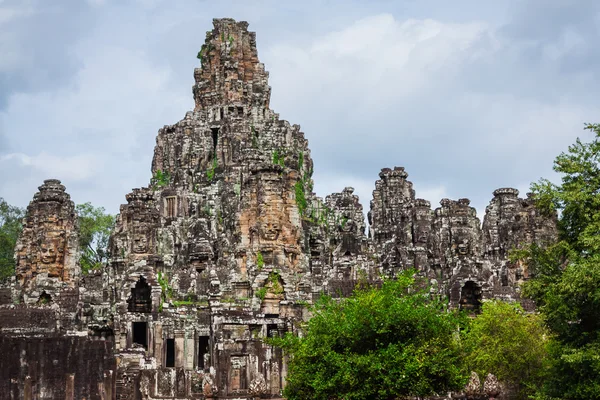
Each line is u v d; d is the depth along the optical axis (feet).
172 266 511.81
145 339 443.73
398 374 294.66
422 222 566.36
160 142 621.72
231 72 623.36
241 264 467.93
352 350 307.17
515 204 612.29
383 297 315.58
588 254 302.45
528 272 510.17
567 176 318.86
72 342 330.54
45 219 479.00
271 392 366.43
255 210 474.90
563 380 296.51
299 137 623.77
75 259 485.15
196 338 444.14
